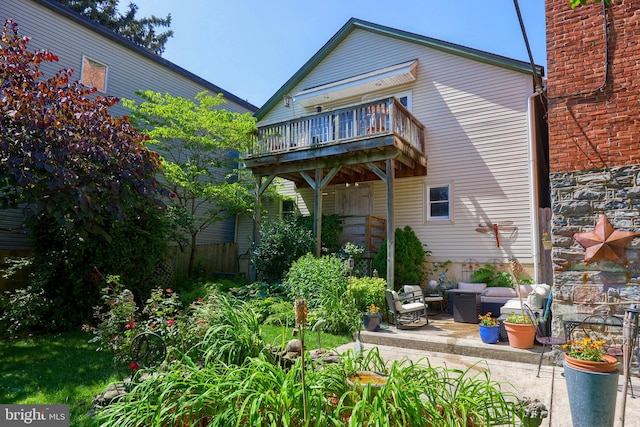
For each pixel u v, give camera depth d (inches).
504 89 367.9
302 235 369.7
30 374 167.9
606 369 121.6
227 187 413.4
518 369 185.9
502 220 356.5
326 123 365.7
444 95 399.2
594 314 181.9
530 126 346.0
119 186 220.2
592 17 194.4
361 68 454.0
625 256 177.6
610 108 186.9
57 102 211.8
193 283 380.5
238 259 530.6
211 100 426.3
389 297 267.9
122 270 274.4
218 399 90.7
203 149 435.8
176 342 157.0
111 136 227.0
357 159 349.4
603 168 186.1
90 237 254.5
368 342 240.2
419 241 388.5
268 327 253.9
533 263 338.0
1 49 202.2
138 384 103.2
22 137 189.2
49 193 197.2
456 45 389.4
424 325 277.6
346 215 443.8
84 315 259.1
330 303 257.6
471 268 366.0
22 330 242.7
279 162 384.8
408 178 410.9
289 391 85.4
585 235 185.2
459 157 384.5
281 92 510.9
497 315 303.4
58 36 379.2
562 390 157.9
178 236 394.6
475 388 98.9
